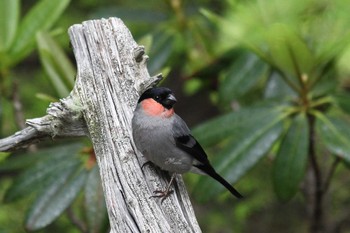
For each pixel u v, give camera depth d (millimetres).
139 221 6270
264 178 13227
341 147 8141
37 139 7336
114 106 6914
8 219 12250
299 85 8680
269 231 15445
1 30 9500
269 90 9836
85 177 8641
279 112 8586
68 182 8641
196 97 19391
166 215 6285
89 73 7133
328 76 9016
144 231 6195
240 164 8305
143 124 6703
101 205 8430
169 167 6855
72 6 16062
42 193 8617
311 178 10711
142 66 7262
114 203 6477
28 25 9555
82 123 7129
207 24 10758
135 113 6832
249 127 8508
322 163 11711
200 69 10719
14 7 9555
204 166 7328
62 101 7008
